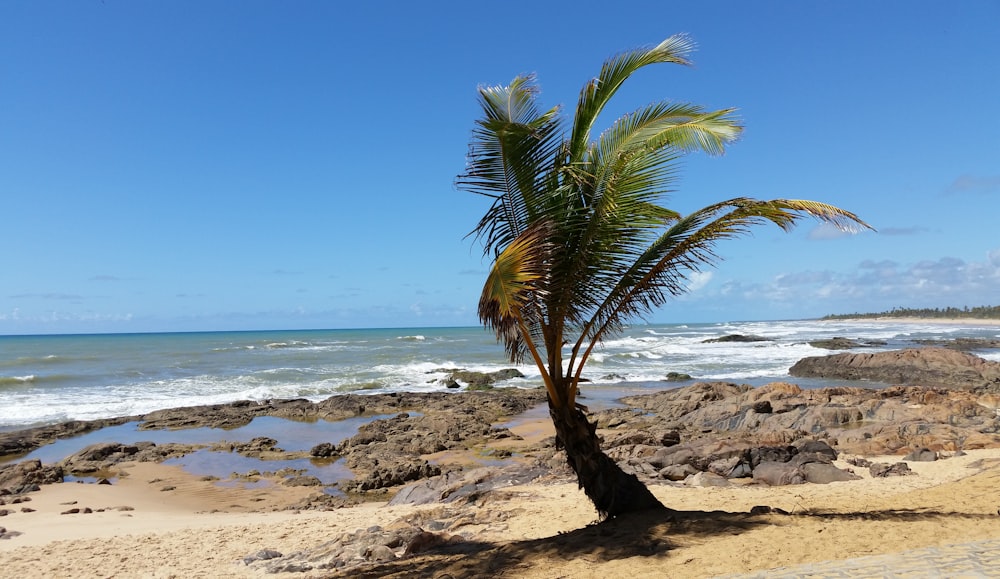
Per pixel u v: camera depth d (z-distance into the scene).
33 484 14.45
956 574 4.47
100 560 8.54
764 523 6.46
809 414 18.80
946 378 32.53
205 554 8.75
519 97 6.70
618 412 23.30
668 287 6.82
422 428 20.66
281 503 13.30
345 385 33.06
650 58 6.55
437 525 9.31
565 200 6.75
